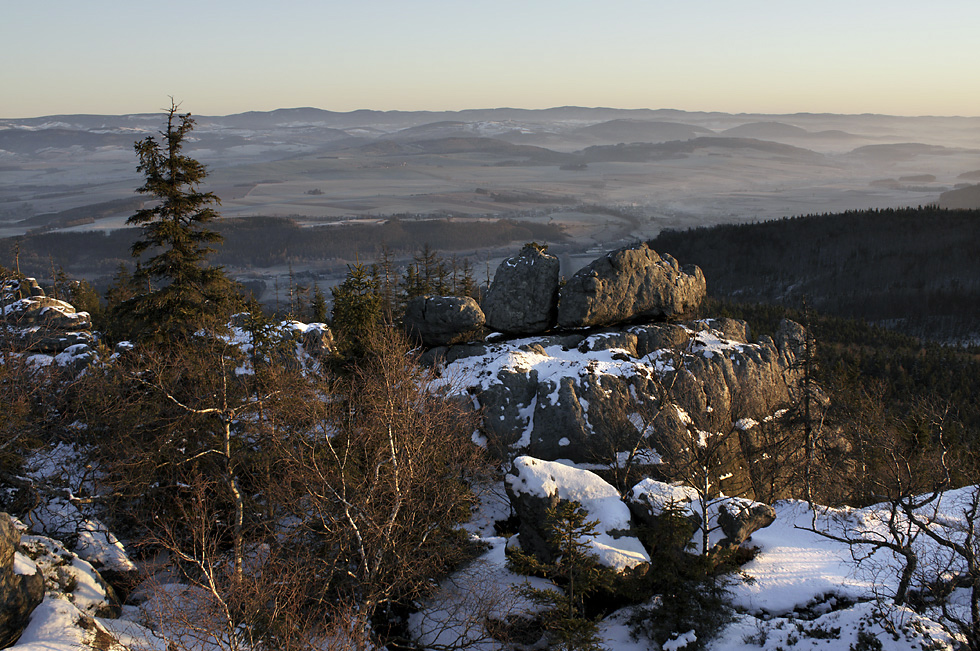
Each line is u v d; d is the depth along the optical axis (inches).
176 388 1219.9
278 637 793.6
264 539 1071.6
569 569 914.1
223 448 1100.5
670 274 1953.7
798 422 1536.7
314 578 972.6
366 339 1316.4
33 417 1267.2
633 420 1536.7
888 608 854.5
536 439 1519.4
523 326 1915.6
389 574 1003.3
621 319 1926.7
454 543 1126.4
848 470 1524.4
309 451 1053.2
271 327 1380.4
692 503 1140.5
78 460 1320.1
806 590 1008.9
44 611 839.1
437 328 1790.1
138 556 1198.3
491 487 1443.2
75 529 1147.9
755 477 1606.8
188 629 851.4
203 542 862.5
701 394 1664.6
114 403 1277.1
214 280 1465.3
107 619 932.6
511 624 970.7
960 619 881.5
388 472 1008.9
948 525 1179.3
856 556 1103.0
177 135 1400.1
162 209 1416.1
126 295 2866.6
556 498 1090.7
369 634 916.0
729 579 1027.3
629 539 1058.7
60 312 1721.2
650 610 964.0
